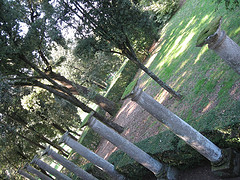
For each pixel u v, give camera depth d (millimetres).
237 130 5270
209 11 12984
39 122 21281
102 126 7320
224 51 4578
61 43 11953
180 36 15547
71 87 16406
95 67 15641
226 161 5523
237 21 9266
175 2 20875
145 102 5750
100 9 9953
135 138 12695
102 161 9531
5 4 11203
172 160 7074
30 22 12383
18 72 13000
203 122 6348
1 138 17500
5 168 21281
